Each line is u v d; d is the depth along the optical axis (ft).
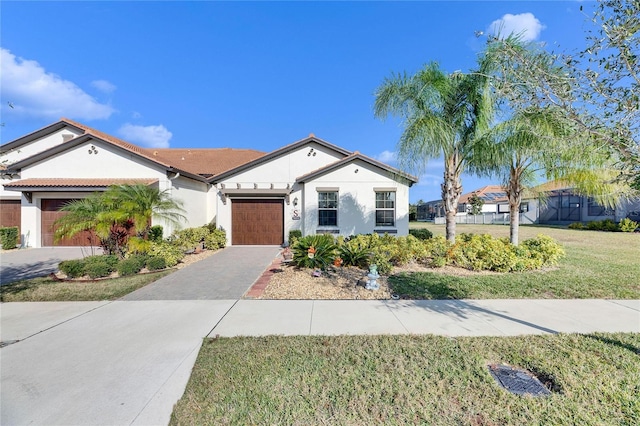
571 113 9.95
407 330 15.08
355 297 20.76
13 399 9.77
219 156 75.46
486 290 21.68
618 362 11.73
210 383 10.61
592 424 8.50
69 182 44.42
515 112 16.16
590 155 12.25
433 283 23.45
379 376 10.91
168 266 31.99
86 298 20.93
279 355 12.51
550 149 14.23
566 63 9.96
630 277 25.23
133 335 14.75
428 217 192.24
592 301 19.44
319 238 31.40
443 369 11.33
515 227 34.47
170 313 17.92
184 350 13.14
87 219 29.25
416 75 32.63
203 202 58.03
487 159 32.17
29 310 18.48
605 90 9.34
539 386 10.39
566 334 14.34
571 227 83.66
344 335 14.48
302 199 51.06
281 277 26.37
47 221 47.52
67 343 13.88
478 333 14.64
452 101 32.96
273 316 17.28
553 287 22.33
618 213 79.51
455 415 8.90
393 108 33.35
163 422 8.78
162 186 45.50
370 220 47.62
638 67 8.84
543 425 8.48
